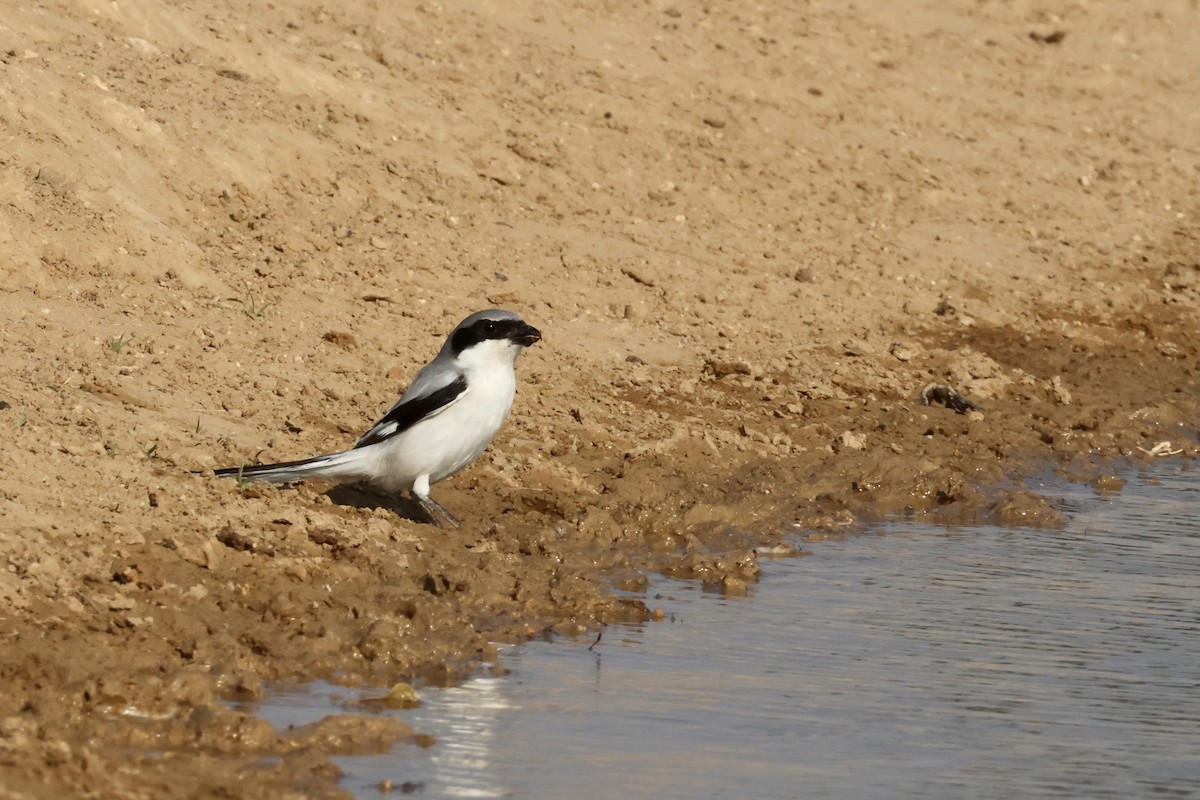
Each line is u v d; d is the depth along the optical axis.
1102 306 21.53
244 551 10.90
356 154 19.44
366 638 9.93
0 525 10.44
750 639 10.77
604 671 10.02
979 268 21.80
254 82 19.77
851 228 22.08
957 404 17.53
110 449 11.93
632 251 19.69
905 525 14.08
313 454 13.05
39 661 9.04
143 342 14.40
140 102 18.02
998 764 8.82
